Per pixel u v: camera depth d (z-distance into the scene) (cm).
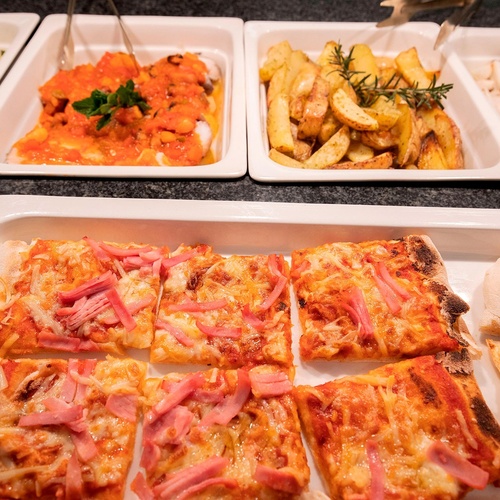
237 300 38
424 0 60
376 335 36
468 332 38
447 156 52
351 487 30
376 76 55
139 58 65
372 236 43
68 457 31
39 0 67
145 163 51
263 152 47
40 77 59
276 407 33
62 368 34
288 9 67
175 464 31
